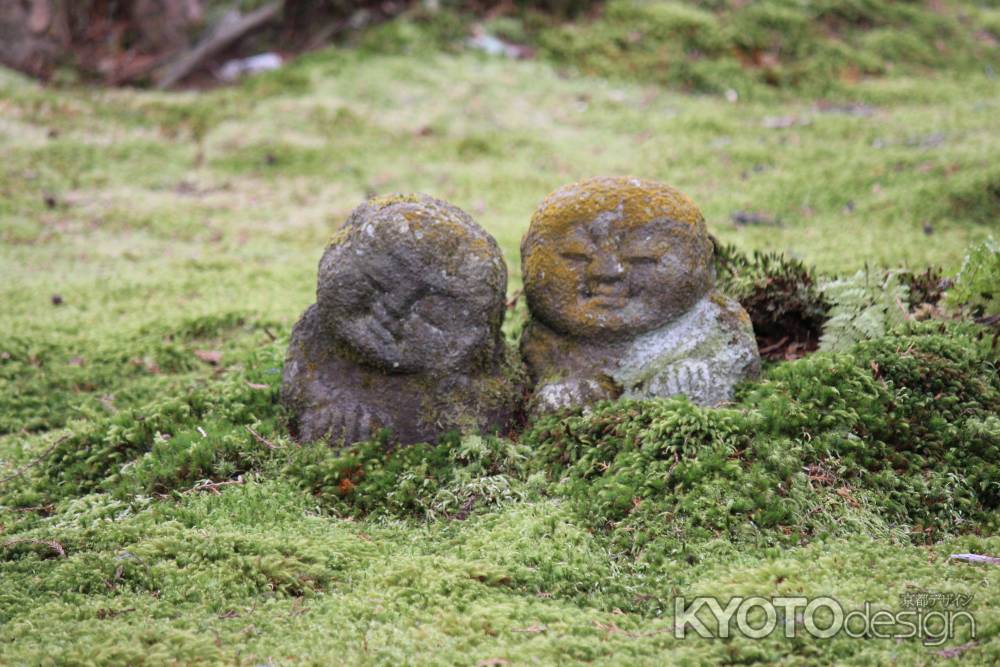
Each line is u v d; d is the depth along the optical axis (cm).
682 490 326
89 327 545
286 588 298
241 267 632
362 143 856
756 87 963
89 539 324
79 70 1014
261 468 364
